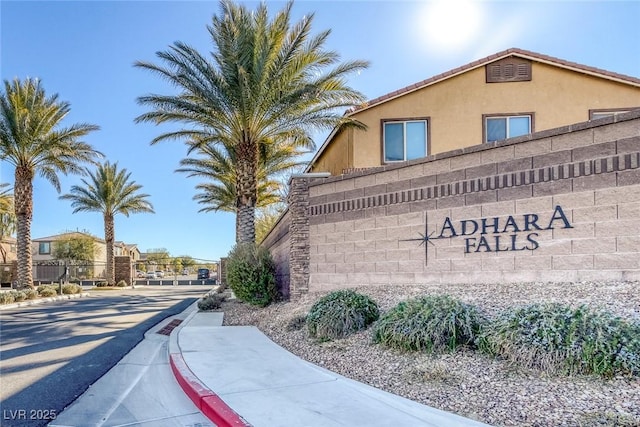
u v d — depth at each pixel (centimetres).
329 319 802
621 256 733
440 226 963
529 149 849
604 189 757
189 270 7994
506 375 520
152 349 891
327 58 1520
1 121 2233
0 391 602
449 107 1562
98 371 709
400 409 473
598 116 1507
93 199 3866
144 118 1605
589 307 578
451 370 562
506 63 1555
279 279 1488
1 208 3416
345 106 1545
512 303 719
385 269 1051
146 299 2400
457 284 921
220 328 1081
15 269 4222
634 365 467
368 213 1098
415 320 655
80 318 1439
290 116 1606
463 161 939
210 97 1545
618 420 396
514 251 852
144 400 559
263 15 1475
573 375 490
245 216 1733
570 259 784
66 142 2388
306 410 476
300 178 1245
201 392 544
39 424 481
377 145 1574
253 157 1728
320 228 1202
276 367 668
